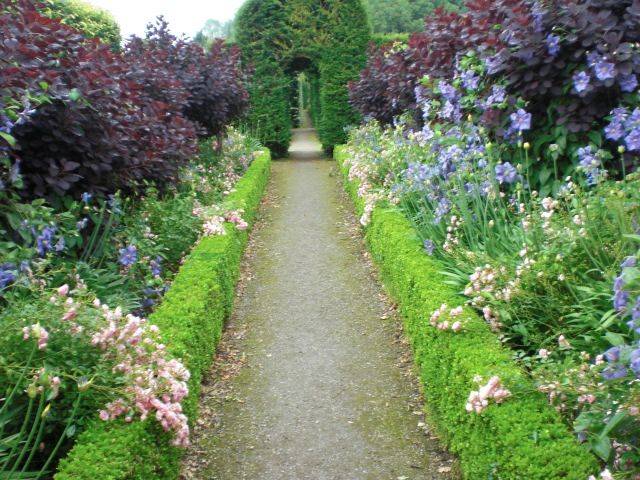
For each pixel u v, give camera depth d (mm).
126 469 2131
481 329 3008
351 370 3986
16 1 4016
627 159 3746
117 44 11148
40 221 3148
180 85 7230
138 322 2488
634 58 3619
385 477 2881
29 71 3275
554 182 3980
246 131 14305
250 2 14766
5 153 3168
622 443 1985
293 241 7273
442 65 5734
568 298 2955
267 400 3639
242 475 2936
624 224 2842
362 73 11078
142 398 2336
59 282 3361
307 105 30188
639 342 1861
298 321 4852
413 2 24344
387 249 5117
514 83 4137
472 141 4656
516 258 3484
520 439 2127
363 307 5066
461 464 2709
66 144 3715
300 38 14969
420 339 3523
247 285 5766
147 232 4457
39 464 2404
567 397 2301
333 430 3297
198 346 3428
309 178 11922
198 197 6984
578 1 3895
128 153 4117
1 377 2283
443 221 4461
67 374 2291
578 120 3863
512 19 4008
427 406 3363
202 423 3396
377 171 7434
